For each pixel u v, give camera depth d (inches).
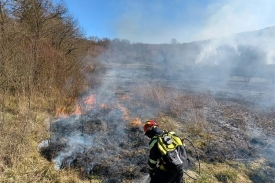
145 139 252.1
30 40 398.0
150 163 141.2
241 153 249.3
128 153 220.4
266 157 245.9
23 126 212.5
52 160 193.3
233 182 197.8
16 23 433.7
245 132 310.3
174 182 138.4
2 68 289.9
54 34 520.7
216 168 214.5
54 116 283.9
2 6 421.7
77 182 171.5
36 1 485.7
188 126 315.3
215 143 266.1
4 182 155.6
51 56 367.9
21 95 295.3
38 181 164.6
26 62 315.3
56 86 350.3
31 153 192.9
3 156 176.1
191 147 246.5
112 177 183.3
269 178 209.6
